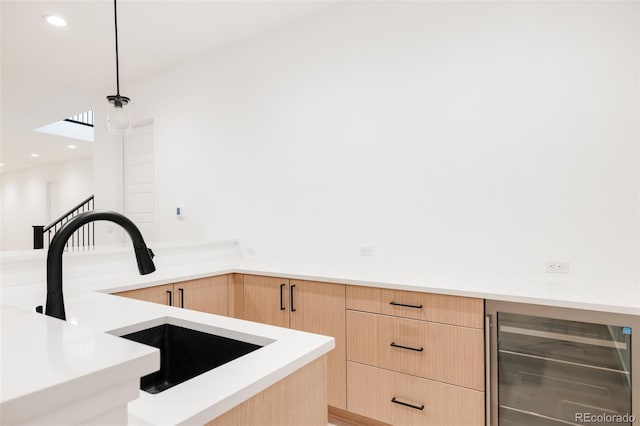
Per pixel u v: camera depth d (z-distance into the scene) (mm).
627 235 1935
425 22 2521
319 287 2314
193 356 1224
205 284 2559
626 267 1934
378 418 2082
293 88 3129
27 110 5348
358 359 2156
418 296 1963
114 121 2320
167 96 4043
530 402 1719
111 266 2496
